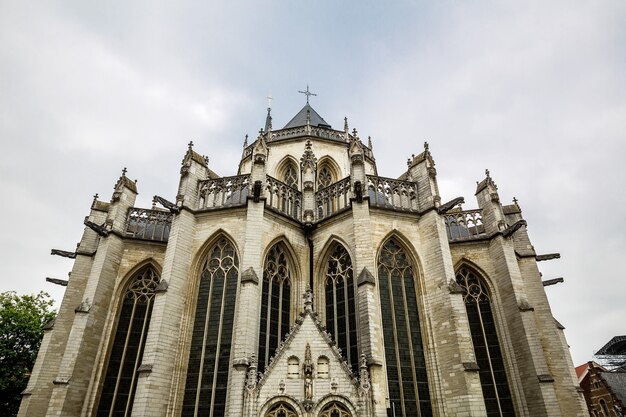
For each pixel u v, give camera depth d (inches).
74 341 1301.7
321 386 1026.7
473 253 1578.5
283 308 1327.5
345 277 1327.5
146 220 1615.4
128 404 1318.9
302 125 2246.6
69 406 1224.2
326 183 2043.6
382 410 1022.4
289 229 1430.9
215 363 1186.6
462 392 1135.6
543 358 1316.4
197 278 1334.9
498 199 1630.2
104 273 1432.1
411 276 1368.1
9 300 2135.8
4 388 1923.0
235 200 1584.6
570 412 1364.4
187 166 1485.0
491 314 1489.9
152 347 1156.5
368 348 1107.3
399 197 1492.4
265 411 990.4
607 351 4763.8
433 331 1264.8
